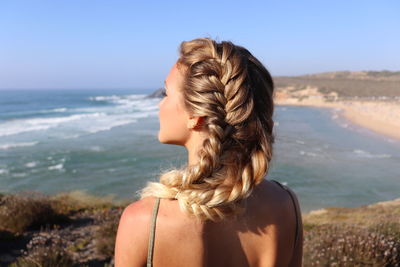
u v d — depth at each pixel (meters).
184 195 0.80
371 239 4.73
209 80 0.85
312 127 55.56
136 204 0.84
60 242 6.52
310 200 18.92
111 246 6.37
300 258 1.04
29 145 31.91
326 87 161.88
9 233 7.78
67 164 24.95
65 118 58.97
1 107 90.88
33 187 19.55
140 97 162.38
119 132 41.16
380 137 46.66
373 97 144.00
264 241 0.90
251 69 0.91
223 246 0.85
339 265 4.09
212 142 0.84
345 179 23.02
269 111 0.94
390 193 20.42
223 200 0.80
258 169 0.86
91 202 12.98
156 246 0.79
